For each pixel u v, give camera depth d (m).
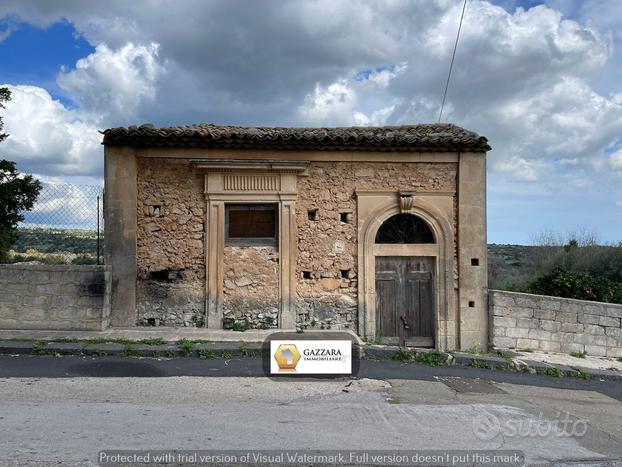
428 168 9.71
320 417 5.32
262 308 9.39
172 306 9.32
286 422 5.10
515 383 7.66
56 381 6.29
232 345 8.05
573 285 11.20
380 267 9.73
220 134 9.06
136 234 9.28
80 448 4.20
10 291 8.70
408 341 9.64
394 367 7.91
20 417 4.91
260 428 4.88
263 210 9.60
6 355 7.48
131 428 4.71
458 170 9.70
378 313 9.66
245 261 9.42
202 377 6.75
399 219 9.87
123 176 9.21
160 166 9.37
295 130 10.63
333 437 4.74
